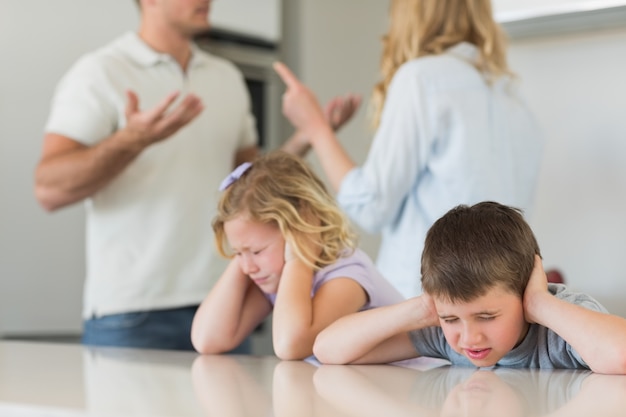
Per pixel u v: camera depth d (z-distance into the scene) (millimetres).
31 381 1235
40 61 3445
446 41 2275
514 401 953
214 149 2775
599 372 1247
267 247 1755
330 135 2438
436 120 2199
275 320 1632
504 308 1293
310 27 4043
